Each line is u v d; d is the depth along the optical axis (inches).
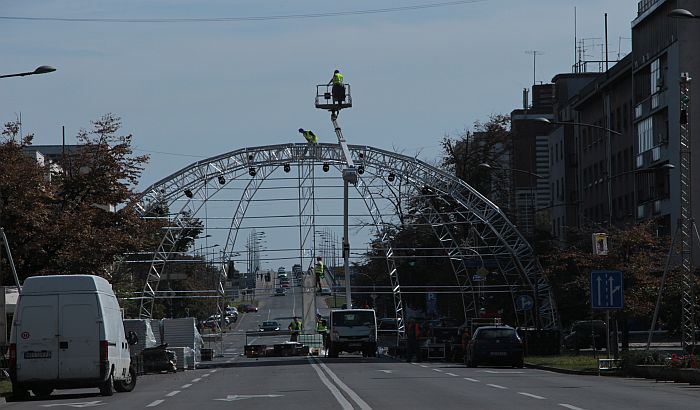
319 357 5167.3
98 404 1947.6
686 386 2186.3
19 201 3393.2
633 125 6023.6
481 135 7421.3
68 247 3508.9
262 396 2018.9
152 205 5073.8
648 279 3976.4
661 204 5423.2
